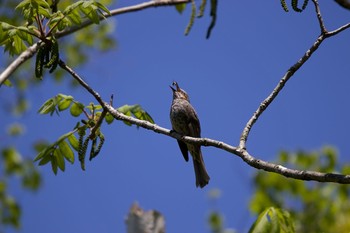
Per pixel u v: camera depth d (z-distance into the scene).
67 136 9.79
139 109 10.20
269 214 7.75
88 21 12.06
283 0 7.45
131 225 6.15
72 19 9.16
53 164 9.80
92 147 9.50
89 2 8.91
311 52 8.14
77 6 8.97
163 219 6.22
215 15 6.96
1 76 10.29
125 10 12.46
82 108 10.02
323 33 8.16
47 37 8.98
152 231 6.11
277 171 6.62
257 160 6.98
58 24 8.91
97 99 9.41
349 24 8.14
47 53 8.98
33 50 10.80
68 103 9.99
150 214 6.21
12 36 8.97
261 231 7.57
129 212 6.24
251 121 7.80
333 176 5.91
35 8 8.90
